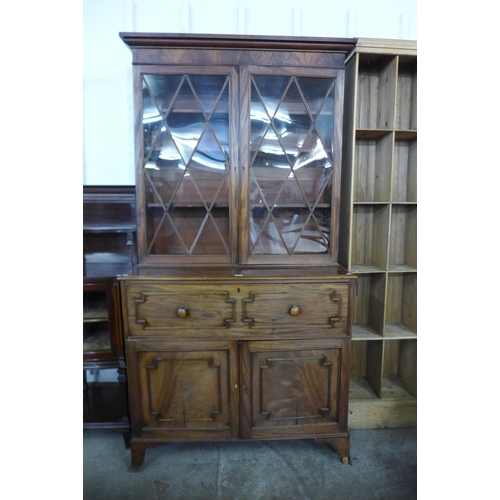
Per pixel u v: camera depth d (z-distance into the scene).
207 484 1.21
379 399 1.52
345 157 1.48
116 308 1.32
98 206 1.45
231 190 1.27
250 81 1.21
